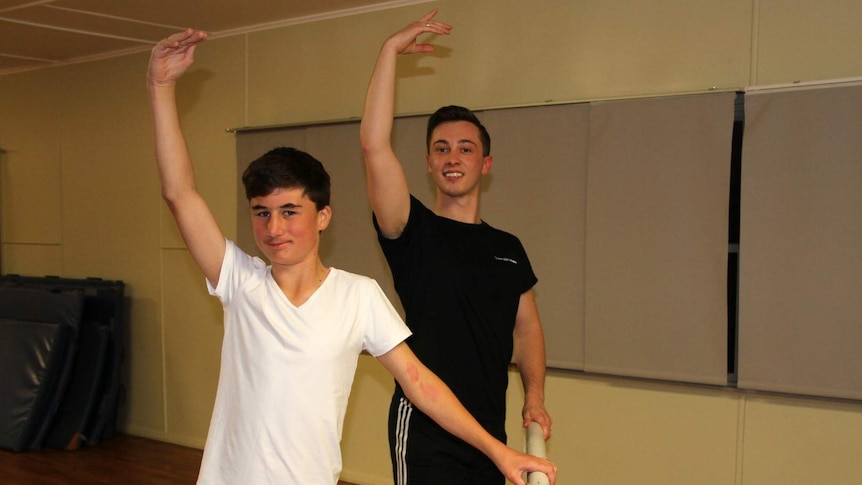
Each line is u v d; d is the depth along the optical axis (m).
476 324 1.84
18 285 5.06
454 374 1.80
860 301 2.85
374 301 1.55
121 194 5.07
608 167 3.32
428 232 1.85
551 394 3.55
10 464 4.31
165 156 1.45
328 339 1.45
